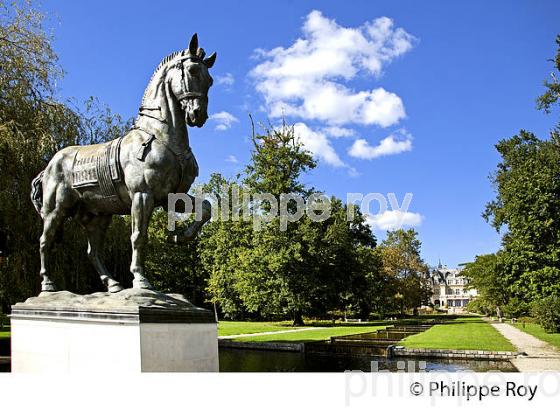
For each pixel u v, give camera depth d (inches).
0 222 579.8
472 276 2492.6
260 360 730.2
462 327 1360.7
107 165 269.6
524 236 1014.4
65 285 624.7
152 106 268.2
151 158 257.4
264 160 1395.2
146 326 228.4
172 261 1785.2
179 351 241.9
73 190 285.1
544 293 1034.1
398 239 2844.5
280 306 1419.8
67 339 251.1
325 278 1492.4
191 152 273.7
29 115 604.4
